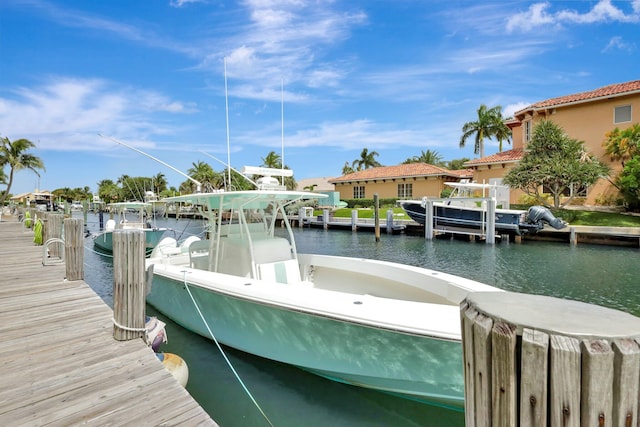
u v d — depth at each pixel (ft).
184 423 6.80
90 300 14.62
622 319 3.12
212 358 14.76
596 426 2.84
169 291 17.06
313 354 11.82
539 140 62.18
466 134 111.96
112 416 6.99
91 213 188.55
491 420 3.28
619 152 61.62
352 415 11.53
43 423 6.77
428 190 98.32
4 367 8.91
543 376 2.93
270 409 11.81
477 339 3.39
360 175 113.19
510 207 70.90
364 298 11.79
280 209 18.53
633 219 55.06
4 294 15.48
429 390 10.35
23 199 216.54
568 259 42.60
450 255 47.80
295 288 13.02
